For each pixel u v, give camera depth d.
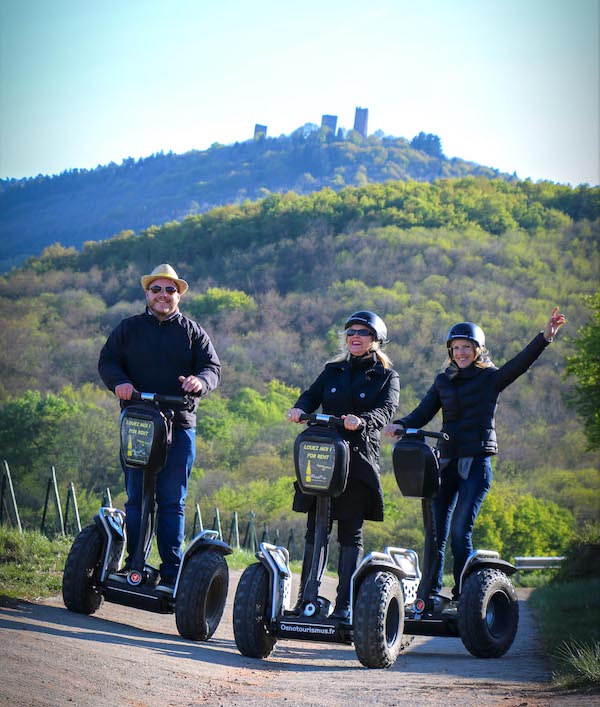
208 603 12.16
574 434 156.12
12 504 27.66
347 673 10.54
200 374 12.60
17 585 13.92
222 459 146.75
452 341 13.68
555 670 10.66
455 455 13.52
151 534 12.53
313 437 11.33
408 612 12.98
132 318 12.95
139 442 11.77
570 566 37.38
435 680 10.01
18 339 174.25
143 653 10.02
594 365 52.72
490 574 12.90
